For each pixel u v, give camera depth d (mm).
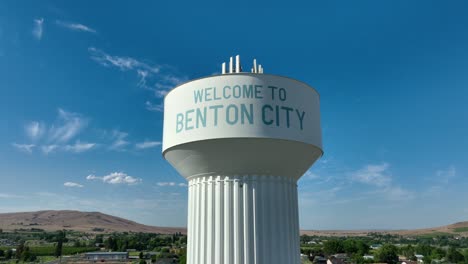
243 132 14102
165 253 152375
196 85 15172
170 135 15695
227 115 14359
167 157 16578
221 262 13961
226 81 14773
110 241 190000
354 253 138000
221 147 14312
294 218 15453
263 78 14883
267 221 14438
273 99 14758
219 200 14578
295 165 15367
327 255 142750
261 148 14312
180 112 15391
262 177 14812
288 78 15367
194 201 15258
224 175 14812
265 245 14141
